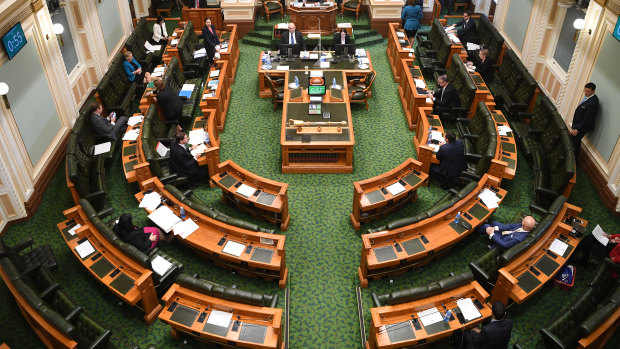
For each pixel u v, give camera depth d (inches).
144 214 359.3
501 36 526.6
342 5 647.8
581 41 389.7
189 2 641.6
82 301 295.3
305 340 278.7
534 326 281.4
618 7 341.7
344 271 320.5
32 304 242.5
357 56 515.8
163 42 588.4
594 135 380.5
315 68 492.7
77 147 363.3
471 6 692.1
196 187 386.9
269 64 496.1
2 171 320.2
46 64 379.6
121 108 439.5
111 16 540.4
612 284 279.7
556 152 368.8
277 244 292.2
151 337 276.5
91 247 297.4
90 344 249.1
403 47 523.8
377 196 337.1
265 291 304.5
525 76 446.9
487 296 255.9
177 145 370.0
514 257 275.7
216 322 253.1
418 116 442.0
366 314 290.4
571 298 296.8
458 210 322.3
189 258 326.0
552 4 459.5
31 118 358.3
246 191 343.0
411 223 305.9
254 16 633.6
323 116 416.8
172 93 429.7
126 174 364.5
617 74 346.9
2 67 320.5
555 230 302.4
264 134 450.3
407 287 307.3
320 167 399.9
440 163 379.6
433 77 530.0
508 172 363.3
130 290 271.6
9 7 318.0
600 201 364.2
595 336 233.9
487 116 395.2
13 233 339.6
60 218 353.1
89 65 483.5
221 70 481.1
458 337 258.1
